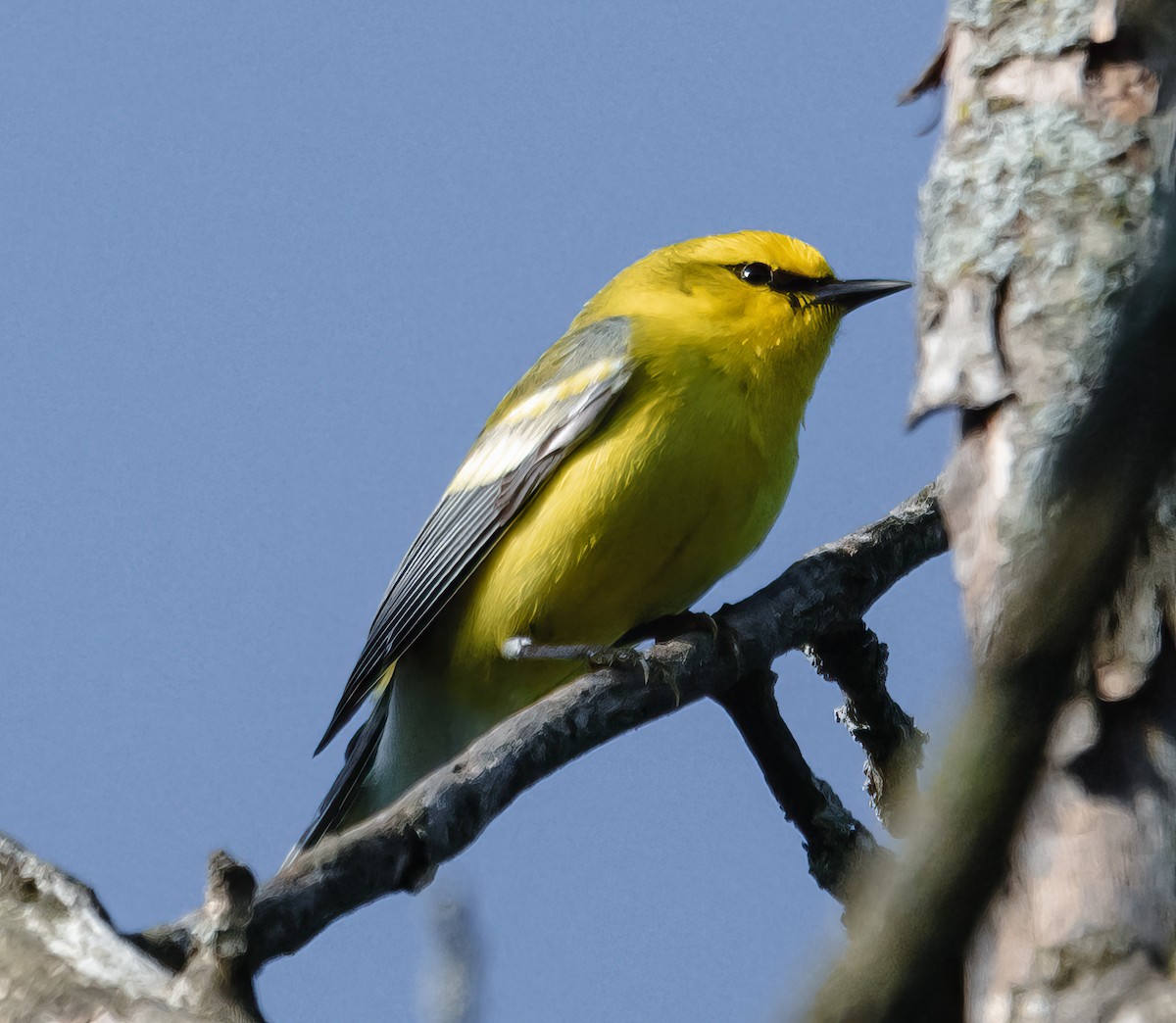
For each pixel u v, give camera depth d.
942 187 7.59
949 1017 4.00
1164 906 5.40
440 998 6.09
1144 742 5.56
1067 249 7.04
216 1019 5.21
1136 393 3.75
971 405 6.94
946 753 3.97
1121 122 7.19
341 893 6.66
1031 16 7.61
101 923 5.79
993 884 3.90
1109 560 3.83
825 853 9.22
